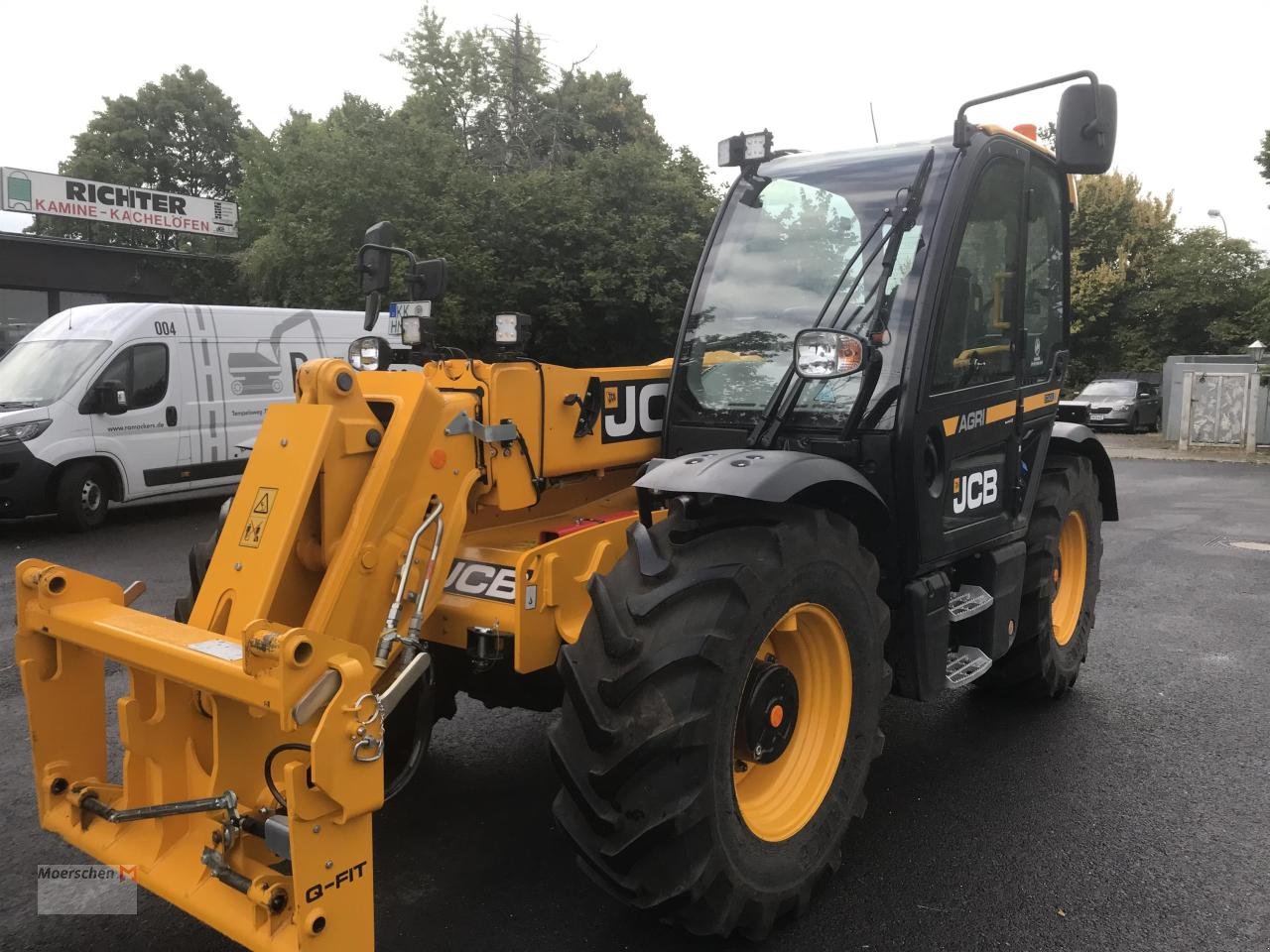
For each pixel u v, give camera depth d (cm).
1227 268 2966
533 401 300
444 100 2327
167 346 969
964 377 329
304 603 252
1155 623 603
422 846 312
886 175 321
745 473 248
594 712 231
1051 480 438
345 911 200
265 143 2477
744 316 332
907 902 280
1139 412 2308
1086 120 298
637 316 1716
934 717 436
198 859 229
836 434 303
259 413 1052
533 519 327
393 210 1562
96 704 258
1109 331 3238
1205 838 320
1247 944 261
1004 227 350
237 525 243
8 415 868
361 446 247
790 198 336
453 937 261
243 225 2372
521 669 267
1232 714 439
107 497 934
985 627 354
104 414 917
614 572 253
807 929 266
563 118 2486
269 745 228
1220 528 977
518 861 303
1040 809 341
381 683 253
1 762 375
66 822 245
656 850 232
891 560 304
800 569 251
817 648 275
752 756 255
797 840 263
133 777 242
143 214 2284
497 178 1761
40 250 2075
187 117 3922
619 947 257
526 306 1662
